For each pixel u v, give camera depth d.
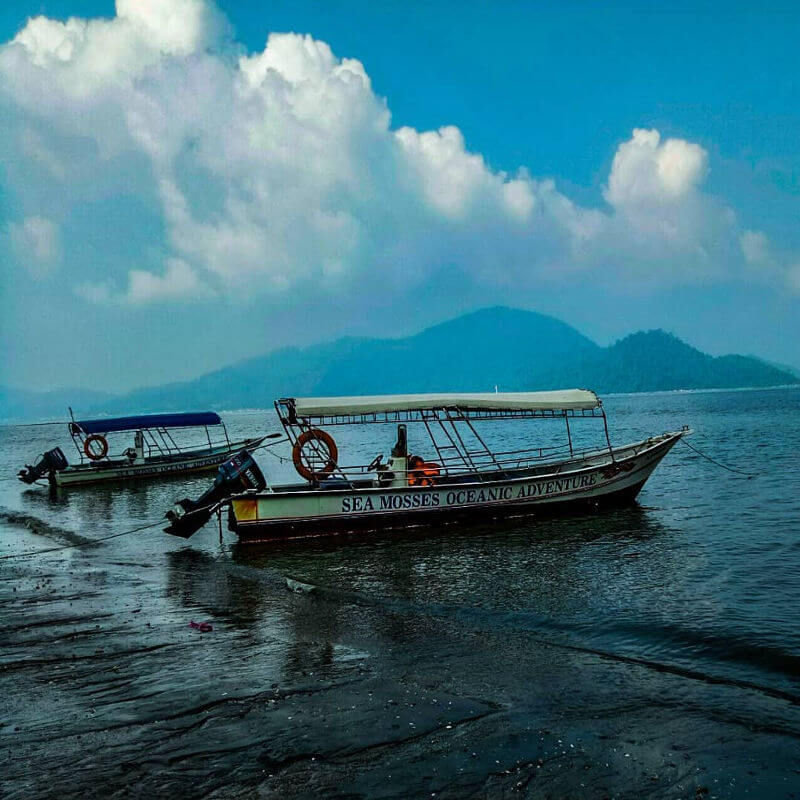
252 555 15.80
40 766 6.04
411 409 17.91
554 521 18.72
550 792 5.58
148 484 31.70
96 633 9.98
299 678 8.01
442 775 5.82
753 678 7.99
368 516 17.45
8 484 35.59
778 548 14.86
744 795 5.53
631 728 6.66
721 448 39.31
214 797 5.52
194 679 8.03
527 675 8.06
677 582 12.41
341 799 5.47
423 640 9.47
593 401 19.78
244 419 177.00
